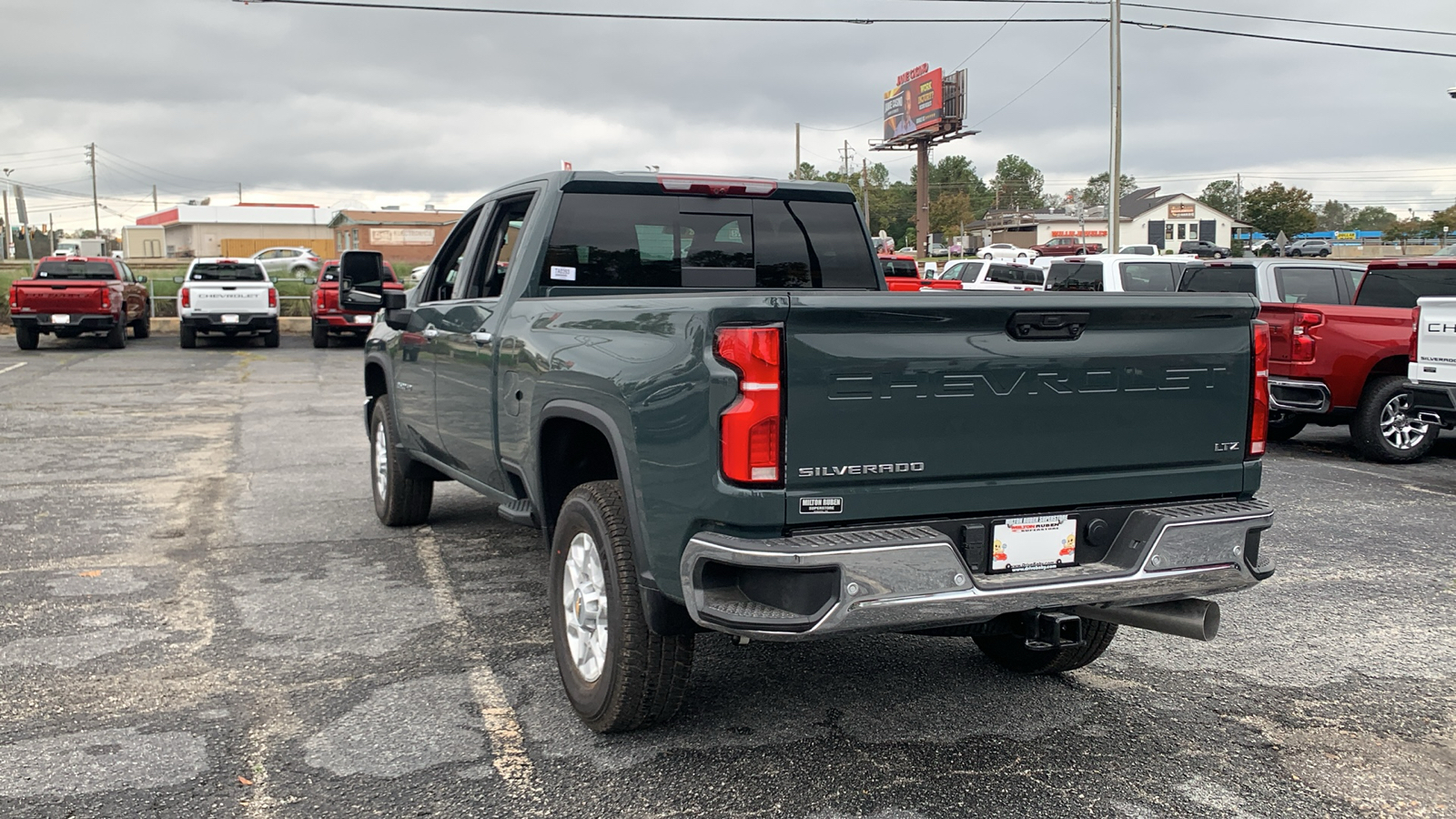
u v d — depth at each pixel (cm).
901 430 320
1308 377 1024
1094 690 437
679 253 499
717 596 321
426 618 520
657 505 339
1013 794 346
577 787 348
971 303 321
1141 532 352
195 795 340
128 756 367
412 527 704
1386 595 571
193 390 1505
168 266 5000
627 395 351
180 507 762
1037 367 335
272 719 400
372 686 433
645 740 384
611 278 487
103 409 1300
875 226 14025
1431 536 702
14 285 2128
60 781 348
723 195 504
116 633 493
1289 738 393
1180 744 386
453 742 382
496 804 336
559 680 442
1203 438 364
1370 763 374
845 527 321
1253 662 472
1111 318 343
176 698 418
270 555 632
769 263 516
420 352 596
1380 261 1040
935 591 314
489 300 497
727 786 349
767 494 307
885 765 365
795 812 333
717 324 311
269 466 927
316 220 8725
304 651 473
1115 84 2750
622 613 362
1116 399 348
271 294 2297
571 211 480
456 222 604
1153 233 10094
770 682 440
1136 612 362
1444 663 471
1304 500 820
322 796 340
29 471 893
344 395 1465
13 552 633
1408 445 1006
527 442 438
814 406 310
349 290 609
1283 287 1172
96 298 2172
